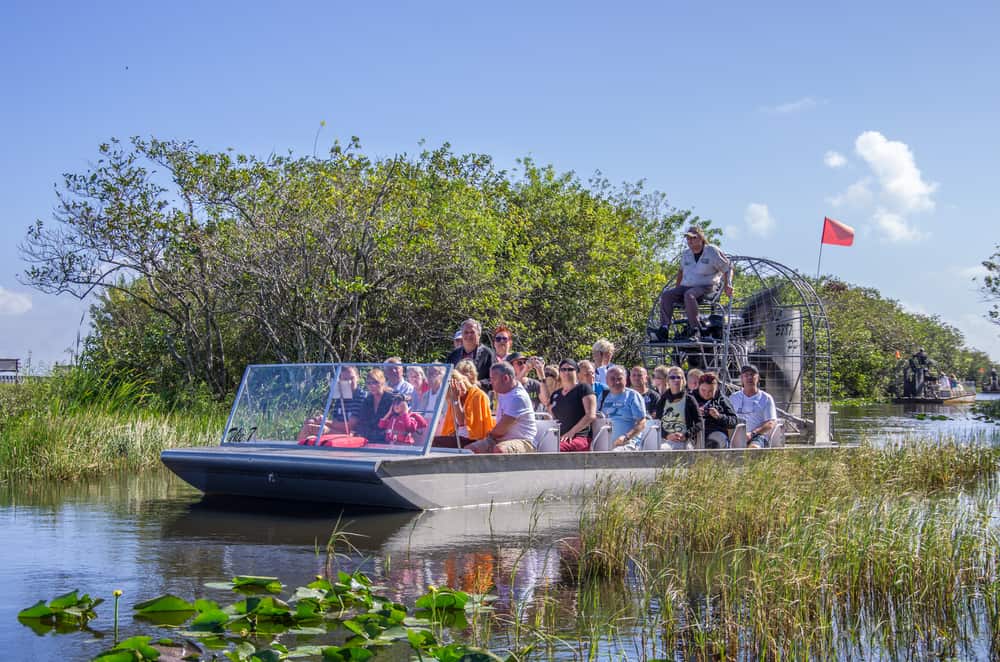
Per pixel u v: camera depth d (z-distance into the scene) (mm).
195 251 17609
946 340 83875
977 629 5129
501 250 20312
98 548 6895
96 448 12305
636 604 5453
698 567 6395
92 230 17438
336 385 9523
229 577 5980
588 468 9680
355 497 8648
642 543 7000
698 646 4703
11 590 5641
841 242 14648
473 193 20250
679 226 29781
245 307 18594
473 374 9977
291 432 9680
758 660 4547
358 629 4574
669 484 8570
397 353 19016
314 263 18094
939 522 6730
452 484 8719
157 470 12266
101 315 19938
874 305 60281
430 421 8844
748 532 7320
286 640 4691
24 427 12062
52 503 9211
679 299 14141
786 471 9727
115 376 17703
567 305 21547
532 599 5520
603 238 23141
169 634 4762
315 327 17906
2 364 15688
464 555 6695
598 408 11008
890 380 55688
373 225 17828
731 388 13367
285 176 18078
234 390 19391
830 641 4879
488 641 4680
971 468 13180
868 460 12078
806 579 5434
